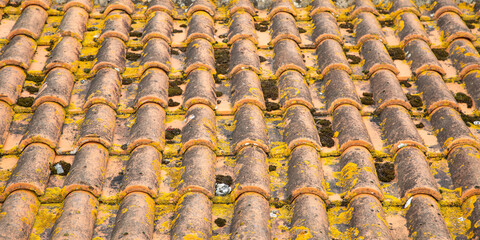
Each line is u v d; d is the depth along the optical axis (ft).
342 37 15.46
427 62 13.75
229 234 9.78
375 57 14.11
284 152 11.49
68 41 14.42
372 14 16.25
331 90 13.10
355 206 10.12
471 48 14.40
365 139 11.46
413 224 9.87
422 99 13.01
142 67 13.67
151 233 9.66
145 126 11.68
